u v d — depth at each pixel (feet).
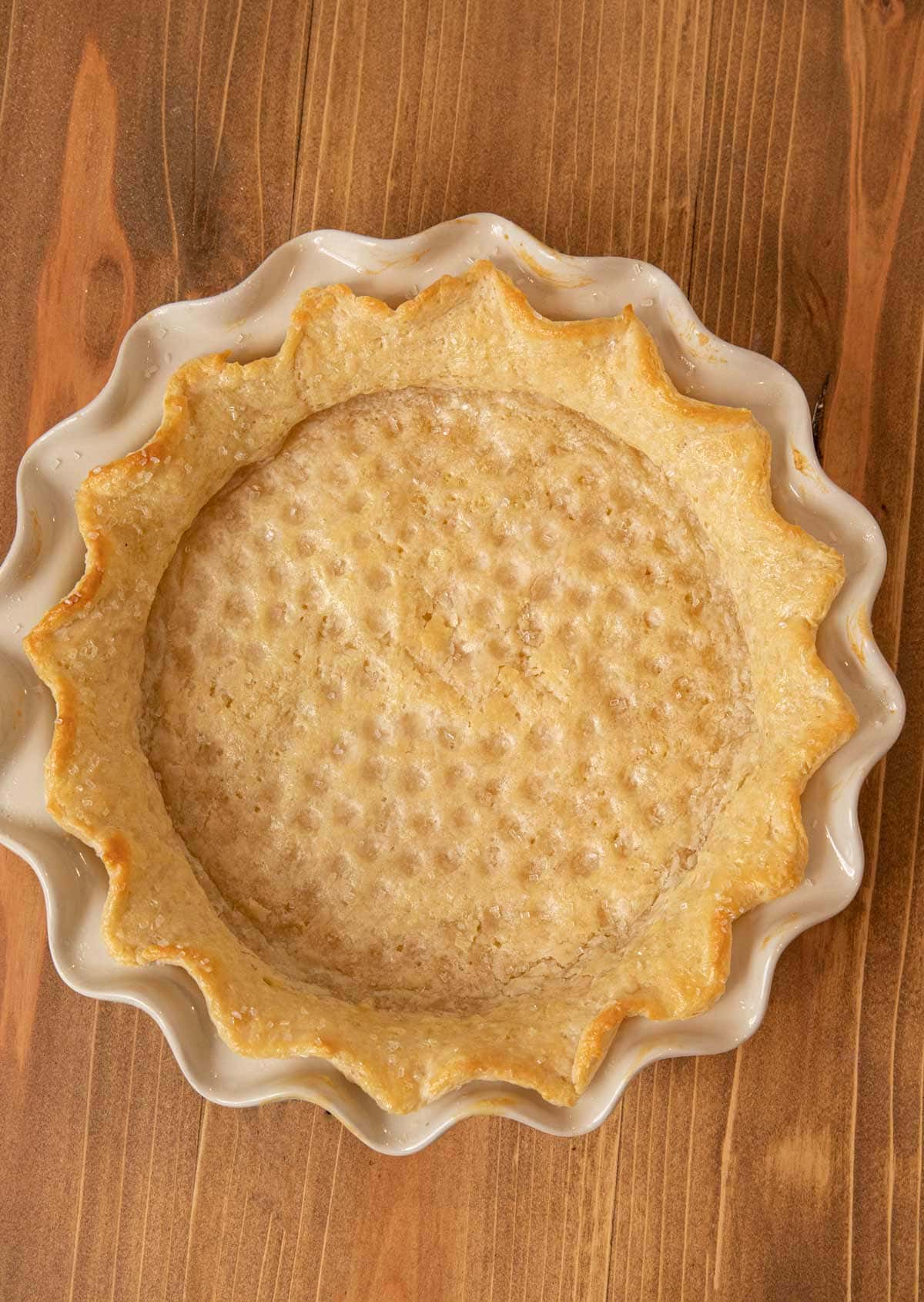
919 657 1.39
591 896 1.27
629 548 1.30
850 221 1.40
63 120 1.41
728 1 1.41
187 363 1.24
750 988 1.24
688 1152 1.40
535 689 1.28
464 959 1.27
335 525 1.29
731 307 1.40
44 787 1.25
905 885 1.39
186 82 1.41
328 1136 1.41
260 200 1.41
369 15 1.41
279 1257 1.40
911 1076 1.38
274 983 1.22
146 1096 1.41
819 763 1.22
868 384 1.40
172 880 1.22
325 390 1.28
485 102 1.41
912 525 1.40
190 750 1.28
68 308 1.41
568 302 1.31
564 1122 1.20
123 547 1.24
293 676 1.28
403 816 1.27
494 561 1.29
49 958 1.41
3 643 1.27
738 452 1.23
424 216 1.40
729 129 1.41
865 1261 1.38
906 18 1.41
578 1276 1.39
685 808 1.28
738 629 1.29
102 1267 1.40
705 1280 1.39
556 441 1.31
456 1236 1.40
